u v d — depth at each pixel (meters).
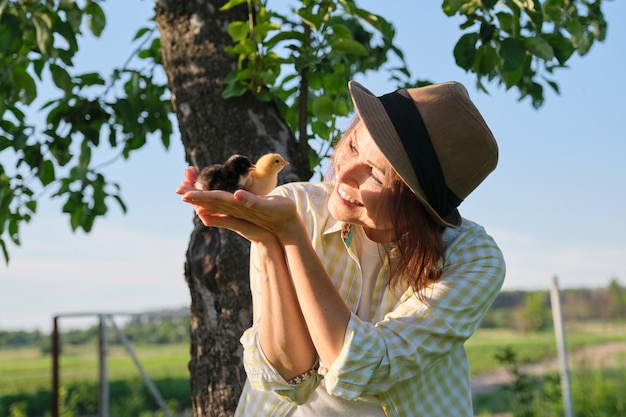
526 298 44.56
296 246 2.22
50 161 5.24
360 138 2.31
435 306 2.30
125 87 5.01
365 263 2.48
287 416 2.44
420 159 2.23
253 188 2.49
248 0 3.89
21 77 4.76
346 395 2.21
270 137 3.88
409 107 2.26
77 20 4.56
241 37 3.85
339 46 4.04
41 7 4.38
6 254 5.38
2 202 5.09
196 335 3.72
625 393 13.93
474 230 2.51
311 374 2.37
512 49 4.04
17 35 4.34
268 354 2.35
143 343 62.16
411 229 2.29
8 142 5.13
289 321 2.31
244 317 3.61
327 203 2.55
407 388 2.36
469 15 4.20
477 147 2.29
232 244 3.61
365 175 2.28
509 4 4.13
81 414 25.02
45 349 69.50
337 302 2.24
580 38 4.60
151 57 5.21
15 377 41.09
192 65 3.93
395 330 2.27
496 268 2.41
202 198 2.14
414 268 2.31
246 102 3.87
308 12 4.02
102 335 9.65
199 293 3.69
